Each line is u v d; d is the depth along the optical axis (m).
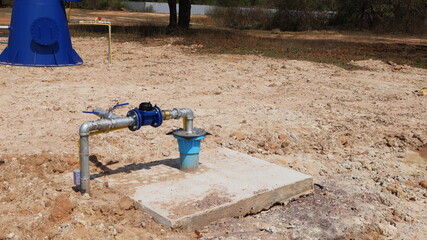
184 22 26.06
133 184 4.82
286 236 4.19
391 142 7.27
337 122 8.37
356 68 15.27
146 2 59.03
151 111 4.88
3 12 39.25
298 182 5.09
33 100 8.84
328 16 36.06
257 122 8.04
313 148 6.96
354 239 4.26
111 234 3.97
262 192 4.74
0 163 5.34
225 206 4.43
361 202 5.04
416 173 6.14
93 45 18.56
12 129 6.91
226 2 48.22
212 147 6.52
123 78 11.70
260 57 16.92
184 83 11.40
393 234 4.41
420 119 8.87
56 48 12.67
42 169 5.29
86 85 10.58
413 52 20.17
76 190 4.72
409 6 33.66
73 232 3.91
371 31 33.12
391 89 11.87
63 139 6.49
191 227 4.20
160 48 18.58
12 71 11.73
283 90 11.10
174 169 5.30
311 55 17.88
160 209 4.28
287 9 34.59
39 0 12.34
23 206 4.35
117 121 4.67
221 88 10.90
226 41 21.36
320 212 4.75
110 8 57.72
